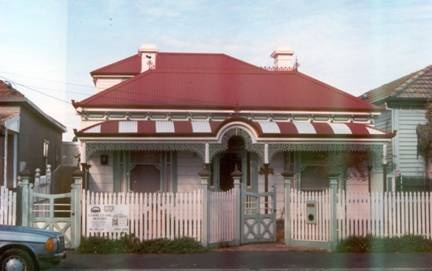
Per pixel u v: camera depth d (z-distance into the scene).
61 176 23.48
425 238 14.72
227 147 20.03
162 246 14.05
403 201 14.79
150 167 21.00
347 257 13.55
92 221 14.22
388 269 12.18
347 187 21.33
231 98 22.23
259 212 15.66
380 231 14.68
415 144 24.30
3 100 23.22
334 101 22.38
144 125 20.31
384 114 25.11
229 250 14.48
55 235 10.95
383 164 20.78
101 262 12.80
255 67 25.56
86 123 21.14
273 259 13.26
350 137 20.48
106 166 20.77
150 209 14.38
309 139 20.28
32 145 26.52
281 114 21.83
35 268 10.60
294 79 24.08
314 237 14.88
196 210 14.52
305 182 21.45
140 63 26.83
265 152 20.05
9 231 10.69
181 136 19.62
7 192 14.08
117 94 21.92
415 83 24.69
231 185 21.20
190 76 23.83
